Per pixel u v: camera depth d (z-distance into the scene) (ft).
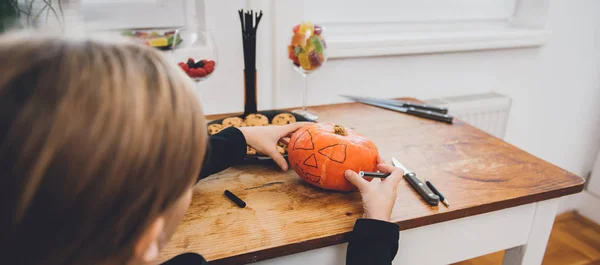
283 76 4.08
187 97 1.04
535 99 5.53
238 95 4.04
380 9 4.77
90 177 0.83
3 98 0.78
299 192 2.31
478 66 5.00
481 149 2.90
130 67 0.94
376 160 2.37
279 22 3.84
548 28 5.12
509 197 2.28
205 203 2.16
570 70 5.54
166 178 0.98
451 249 2.35
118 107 0.87
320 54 3.31
